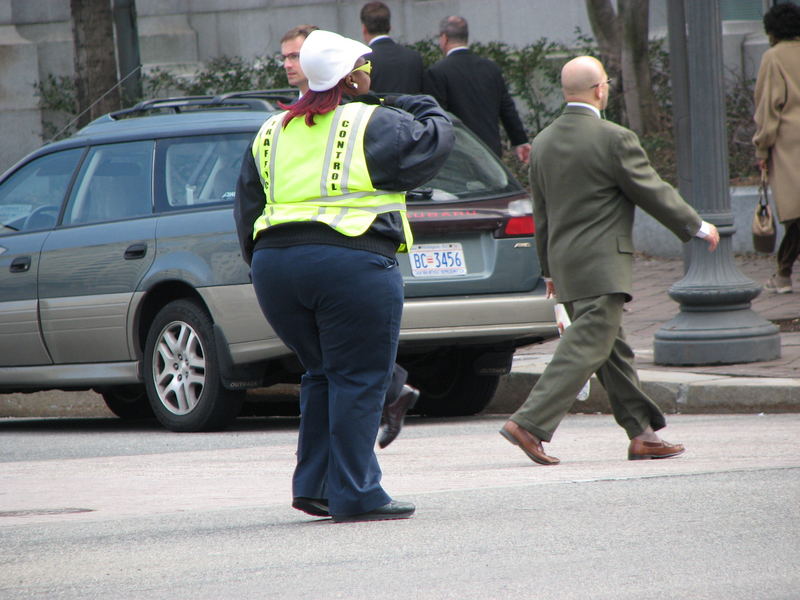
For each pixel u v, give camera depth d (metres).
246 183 19.38
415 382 36.53
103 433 35.59
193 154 33.88
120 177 34.78
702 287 36.59
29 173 36.72
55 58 85.12
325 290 18.62
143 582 16.22
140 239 33.66
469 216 32.47
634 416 25.50
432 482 23.48
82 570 17.00
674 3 41.00
